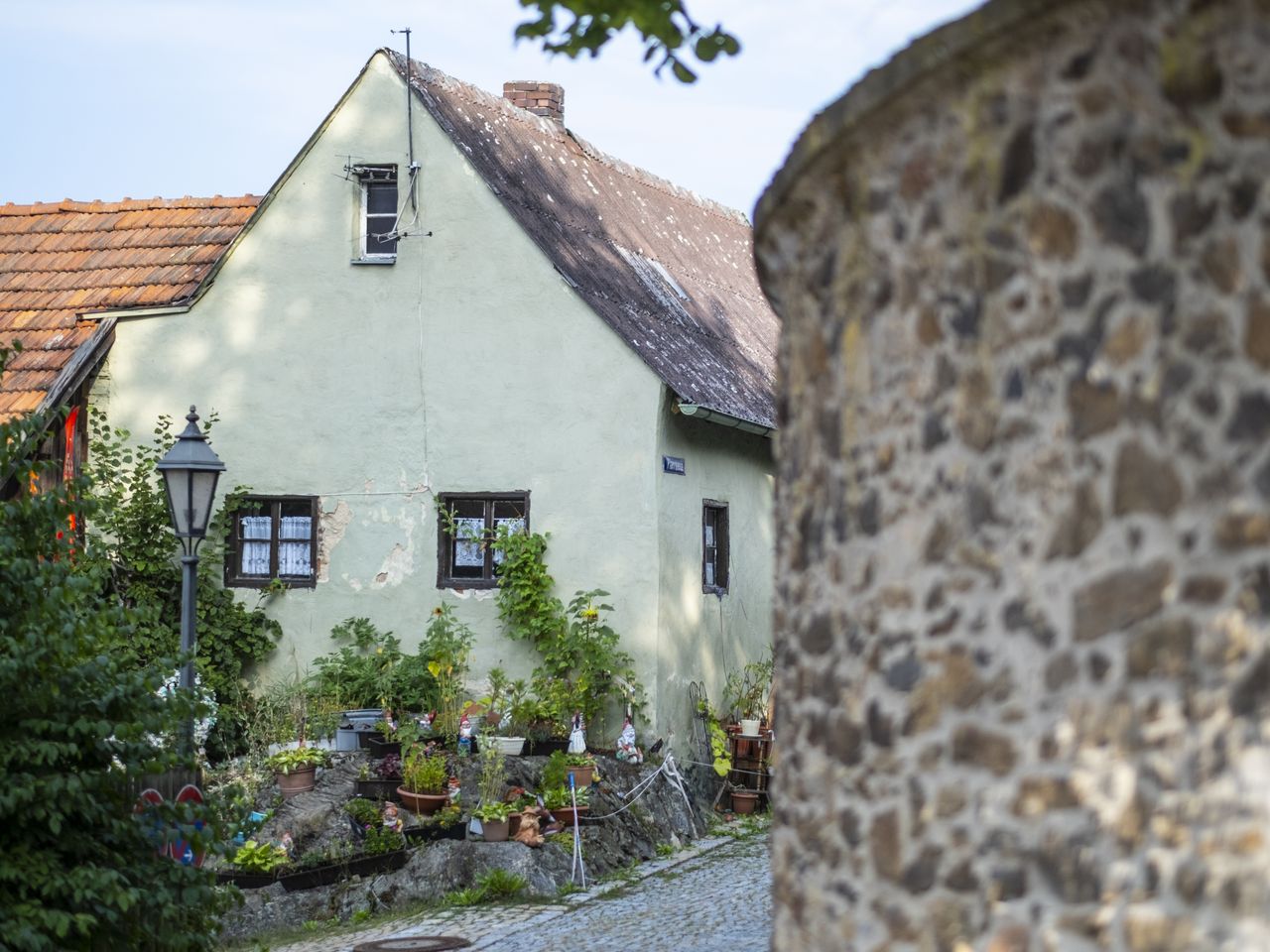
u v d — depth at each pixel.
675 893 11.90
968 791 3.18
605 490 15.01
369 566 15.53
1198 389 2.82
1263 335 2.73
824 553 3.73
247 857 11.60
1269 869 2.71
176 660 7.56
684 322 17.45
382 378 15.62
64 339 16.02
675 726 15.16
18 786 6.69
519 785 13.38
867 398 3.53
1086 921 2.95
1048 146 3.05
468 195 15.48
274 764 13.08
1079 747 2.98
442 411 15.46
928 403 3.32
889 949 3.35
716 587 16.47
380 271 15.66
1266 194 2.74
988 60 3.10
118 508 14.98
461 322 15.45
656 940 10.20
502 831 12.36
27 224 18.02
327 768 13.53
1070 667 3.00
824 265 3.77
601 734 14.83
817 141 3.56
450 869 12.02
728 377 17.00
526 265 15.30
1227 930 2.76
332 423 15.70
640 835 13.55
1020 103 3.10
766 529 18.08
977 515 3.19
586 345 15.11
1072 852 2.98
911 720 3.32
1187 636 2.83
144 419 16.05
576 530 15.05
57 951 6.89
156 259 16.95
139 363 16.11
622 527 14.95
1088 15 2.93
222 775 13.22
